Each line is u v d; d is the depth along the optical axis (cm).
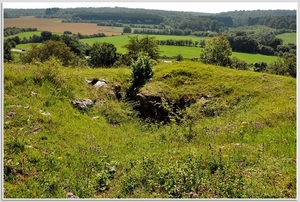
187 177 838
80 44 6228
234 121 1575
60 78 1638
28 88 1455
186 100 2028
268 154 1069
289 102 1822
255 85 2138
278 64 5841
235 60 5944
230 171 883
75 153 1041
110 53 5275
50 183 827
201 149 1089
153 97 1939
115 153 1108
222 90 2111
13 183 812
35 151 967
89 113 1520
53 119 1239
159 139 1330
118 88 2030
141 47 4862
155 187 827
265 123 1455
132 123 1645
